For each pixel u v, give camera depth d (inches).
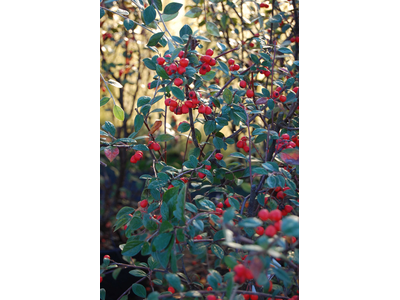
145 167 138.0
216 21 94.0
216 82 96.0
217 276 38.0
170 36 57.1
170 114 130.3
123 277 89.7
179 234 39.0
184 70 49.3
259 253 29.4
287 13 79.7
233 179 65.3
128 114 138.4
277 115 69.7
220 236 47.1
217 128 56.3
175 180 52.2
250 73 67.1
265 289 39.4
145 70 131.8
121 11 58.1
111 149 53.0
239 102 58.4
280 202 58.0
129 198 135.8
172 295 38.3
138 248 44.6
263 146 95.2
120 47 130.5
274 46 61.4
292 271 40.6
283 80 75.2
